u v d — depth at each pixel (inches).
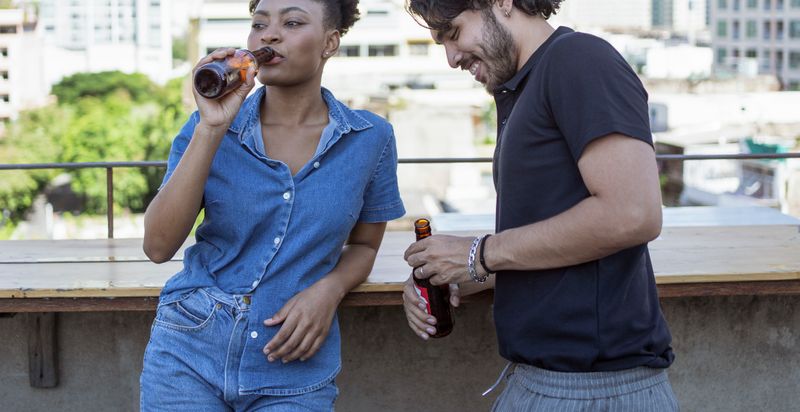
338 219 70.4
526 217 64.7
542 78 62.3
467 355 98.8
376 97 1244.5
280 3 69.2
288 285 70.2
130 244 101.6
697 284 82.4
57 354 97.6
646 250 67.7
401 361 98.7
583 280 63.6
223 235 70.2
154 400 69.9
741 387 98.7
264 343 69.8
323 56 71.6
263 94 72.0
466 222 112.6
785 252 90.9
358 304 81.3
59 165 103.2
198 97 64.9
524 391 67.1
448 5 65.5
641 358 64.5
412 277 76.9
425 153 1151.0
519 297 66.1
